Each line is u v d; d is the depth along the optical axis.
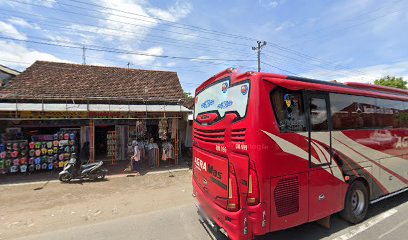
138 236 4.52
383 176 5.42
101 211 5.94
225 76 4.07
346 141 4.58
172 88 15.17
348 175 4.57
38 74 12.98
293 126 3.75
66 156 10.51
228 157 3.73
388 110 5.66
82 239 4.42
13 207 6.27
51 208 6.19
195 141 5.30
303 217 3.83
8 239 4.48
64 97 11.48
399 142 5.91
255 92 3.42
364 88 5.35
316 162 4.02
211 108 4.45
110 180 9.16
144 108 11.74
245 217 3.39
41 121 11.65
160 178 9.47
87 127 12.47
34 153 10.09
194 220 5.27
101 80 14.12
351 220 4.73
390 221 5.00
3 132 10.84
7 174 10.00
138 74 15.81
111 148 12.50
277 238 4.32
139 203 6.54
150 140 12.57
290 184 3.66
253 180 3.33
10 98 10.49
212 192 4.18
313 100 4.08
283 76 3.75
